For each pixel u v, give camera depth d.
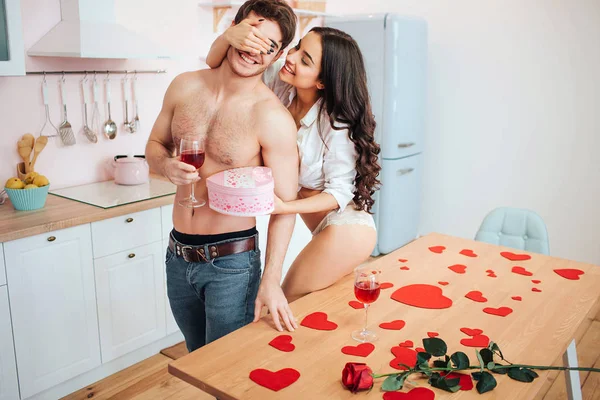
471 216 4.66
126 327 2.79
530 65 4.16
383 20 4.03
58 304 2.50
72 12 2.79
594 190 4.04
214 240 1.83
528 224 2.72
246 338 1.57
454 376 1.38
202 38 3.58
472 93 4.47
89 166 3.09
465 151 4.59
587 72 3.92
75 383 2.66
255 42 1.58
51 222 2.39
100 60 3.03
